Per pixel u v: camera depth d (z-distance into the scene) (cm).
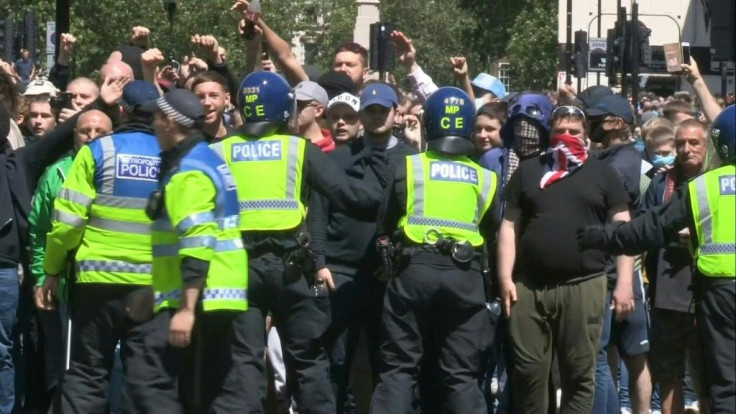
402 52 1667
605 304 1275
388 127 1323
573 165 1256
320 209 1302
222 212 1121
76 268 1169
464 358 1254
